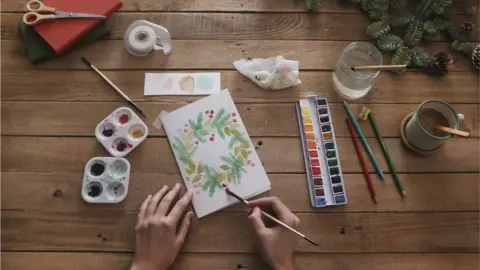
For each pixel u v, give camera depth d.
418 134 1.15
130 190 1.16
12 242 1.11
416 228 1.16
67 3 1.28
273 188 1.17
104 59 1.28
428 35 1.34
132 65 1.28
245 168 1.18
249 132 1.22
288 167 1.20
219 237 1.13
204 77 1.27
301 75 1.29
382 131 1.24
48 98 1.24
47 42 1.24
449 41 1.36
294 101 1.26
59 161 1.18
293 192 1.17
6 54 1.28
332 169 1.18
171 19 1.33
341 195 1.16
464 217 1.18
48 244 1.12
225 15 1.34
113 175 1.16
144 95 1.25
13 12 1.32
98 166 1.17
